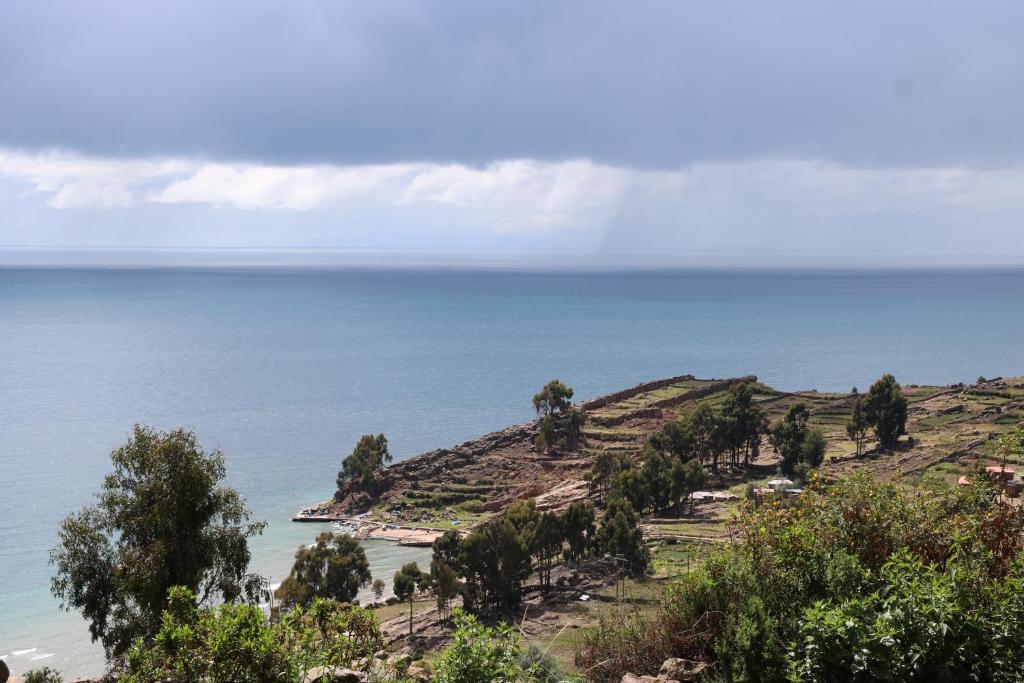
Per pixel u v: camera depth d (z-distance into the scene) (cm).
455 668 1354
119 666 2177
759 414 12156
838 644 1295
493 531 7275
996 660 1264
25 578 9919
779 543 1602
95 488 14988
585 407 16662
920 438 12238
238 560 3547
